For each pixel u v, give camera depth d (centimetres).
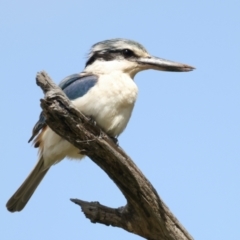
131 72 1304
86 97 1180
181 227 1127
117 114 1205
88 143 1026
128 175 1059
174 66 1319
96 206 1130
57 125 1002
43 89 964
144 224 1127
